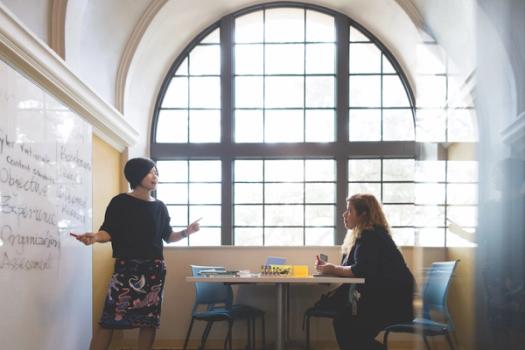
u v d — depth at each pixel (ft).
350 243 12.20
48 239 9.54
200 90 17.81
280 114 17.71
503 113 5.51
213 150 17.38
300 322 15.44
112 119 13.35
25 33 8.32
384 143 17.13
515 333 5.47
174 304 15.78
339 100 17.34
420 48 8.58
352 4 16.62
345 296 12.14
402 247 16.42
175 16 15.48
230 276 11.09
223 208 17.26
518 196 5.40
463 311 7.46
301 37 17.88
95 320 12.99
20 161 8.43
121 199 10.78
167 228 11.48
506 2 5.42
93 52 12.97
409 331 9.97
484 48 5.91
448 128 7.35
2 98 7.83
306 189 17.53
